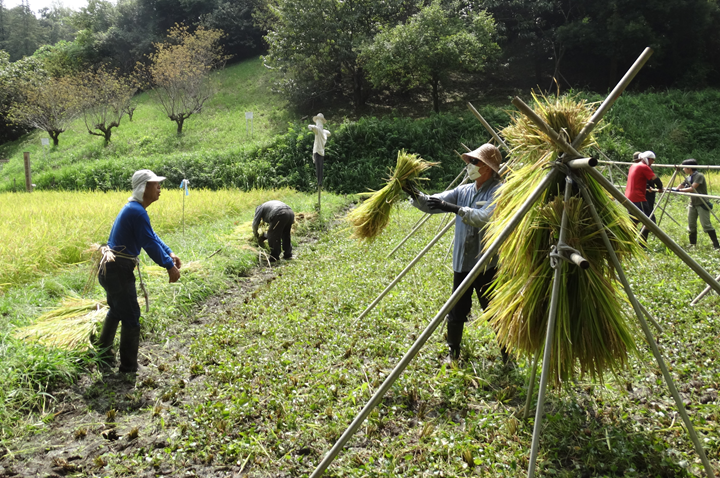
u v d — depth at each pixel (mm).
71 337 4484
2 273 6527
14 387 3787
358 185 20328
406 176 4336
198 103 29312
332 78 29500
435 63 24719
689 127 22359
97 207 11859
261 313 5789
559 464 2875
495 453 2961
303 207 13930
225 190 18281
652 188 8859
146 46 40188
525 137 3145
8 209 11727
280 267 8305
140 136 28625
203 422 3438
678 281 6000
